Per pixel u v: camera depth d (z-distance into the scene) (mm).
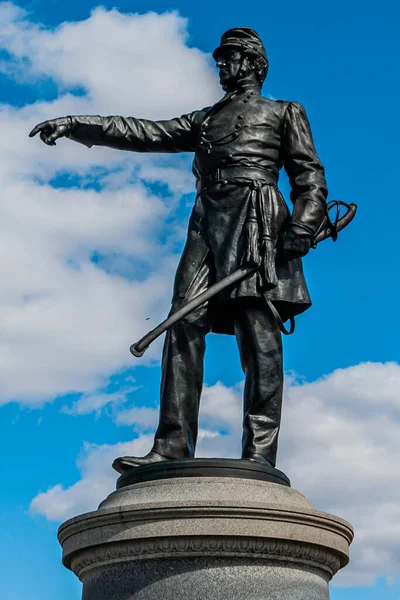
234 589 7316
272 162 9234
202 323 8836
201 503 7344
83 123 9516
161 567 7434
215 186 9125
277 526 7418
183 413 8680
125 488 7906
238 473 7867
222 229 8961
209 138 9305
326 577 7984
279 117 9305
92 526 7656
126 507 7477
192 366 8766
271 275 8695
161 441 8617
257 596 7332
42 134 9445
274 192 9055
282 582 7453
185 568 7379
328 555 7805
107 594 7578
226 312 9086
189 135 9664
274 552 7449
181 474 7871
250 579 7371
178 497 7609
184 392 8703
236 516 7355
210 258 9055
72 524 7816
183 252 9156
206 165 9273
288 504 7574
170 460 7984
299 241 8773
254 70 9586
